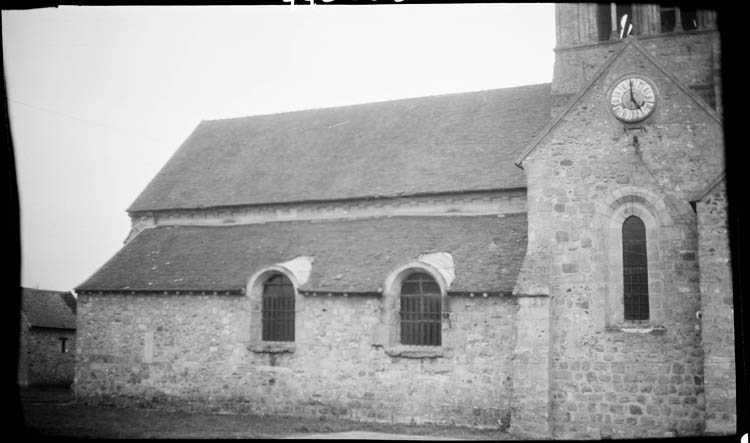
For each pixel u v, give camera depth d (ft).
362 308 85.97
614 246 74.59
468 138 102.53
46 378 156.97
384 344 84.02
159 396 95.76
